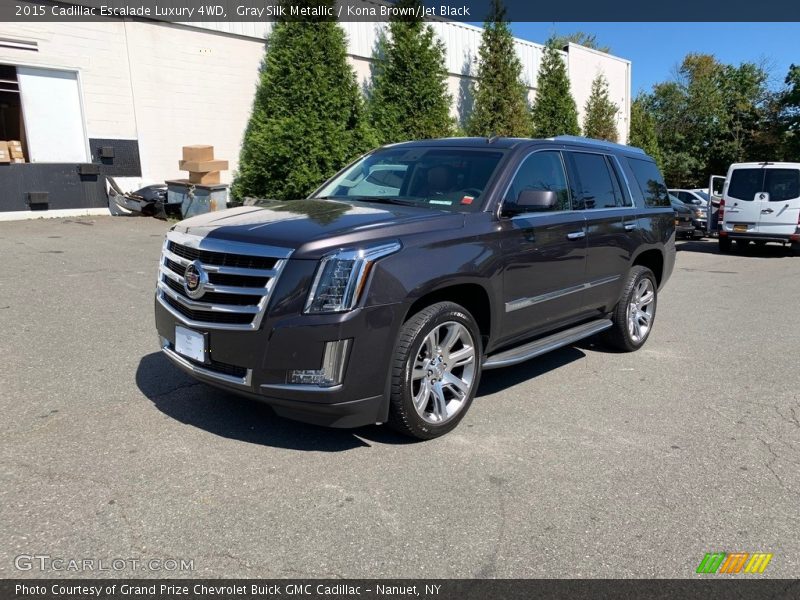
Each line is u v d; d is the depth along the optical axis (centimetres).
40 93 1373
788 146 3916
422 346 395
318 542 298
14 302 699
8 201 1334
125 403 450
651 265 693
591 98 2792
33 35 1338
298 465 372
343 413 366
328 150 1484
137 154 1532
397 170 525
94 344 577
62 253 985
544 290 503
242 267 368
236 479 352
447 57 2186
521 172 493
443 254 406
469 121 2045
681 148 4528
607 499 348
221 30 1633
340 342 355
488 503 339
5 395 456
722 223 1686
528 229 478
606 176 606
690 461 399
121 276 847
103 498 327
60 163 1399
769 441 434
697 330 768
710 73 4750
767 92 4484
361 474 364
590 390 531
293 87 1451
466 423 448
